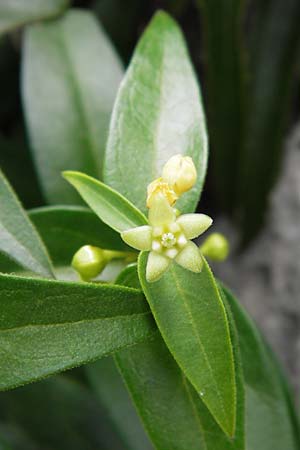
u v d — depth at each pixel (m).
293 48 0.20
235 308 0.13
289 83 0.20
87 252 0.13
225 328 0.12
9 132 0.21
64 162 0.16
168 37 0.14
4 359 0.11
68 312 0.11
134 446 0.16
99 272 0.13
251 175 0.21
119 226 0.12
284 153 0.22
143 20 0.21
